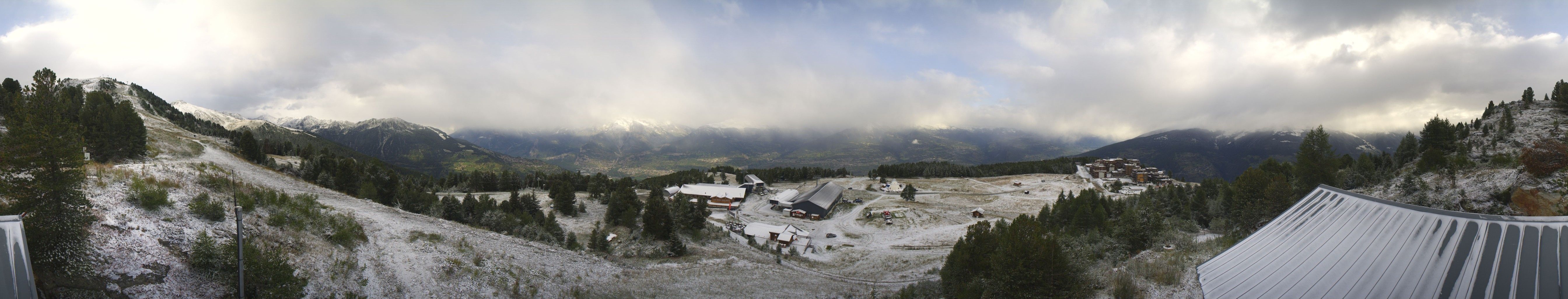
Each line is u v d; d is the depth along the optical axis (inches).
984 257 1643.7
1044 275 1395.2
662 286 1924.2
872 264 2886.3
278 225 1423.5
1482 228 1095.6
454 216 2765.7
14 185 877.8
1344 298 1133.7
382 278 1386.6
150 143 3280.0
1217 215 3095.5
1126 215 2257.6
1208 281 1451.8
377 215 2097.7
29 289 728.3
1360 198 1481.3
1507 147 3472.0
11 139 879.1
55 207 901.8
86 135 2327.8
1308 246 1392.7
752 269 2412.6
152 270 976.9
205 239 1080.2
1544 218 1051.3
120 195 1259.8
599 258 2174.0
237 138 5014.8
